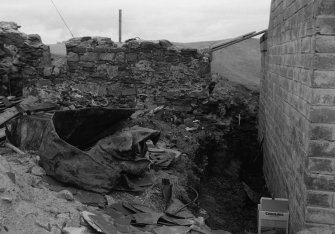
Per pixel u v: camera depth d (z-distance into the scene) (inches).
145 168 226.8
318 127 186.2
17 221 143.7
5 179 159.5
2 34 382.3
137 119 358.6
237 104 441.4
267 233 227.9
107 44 388.8
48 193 181.0
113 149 214.5
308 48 196.2
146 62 390.0
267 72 383.9
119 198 208.7
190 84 393.1
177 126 378.0
